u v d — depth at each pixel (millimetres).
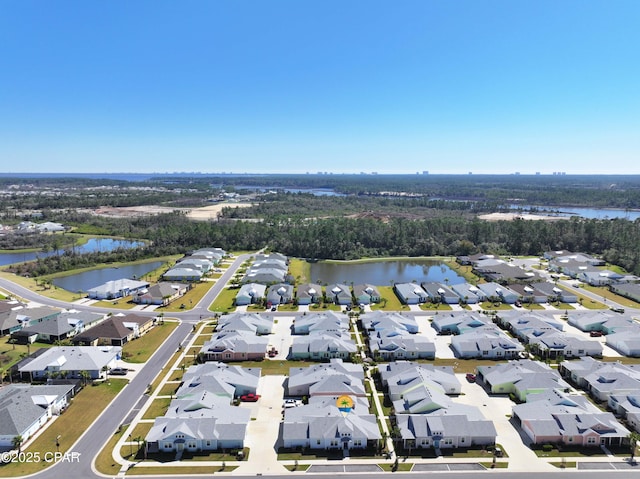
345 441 59281
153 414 66625
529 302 124562
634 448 58500
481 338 91188
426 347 88500
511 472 54812
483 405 70250
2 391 69500
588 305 122500
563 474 54438
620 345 91125
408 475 54344
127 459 56812
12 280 146250
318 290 131000
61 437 61031
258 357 87062
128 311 115750
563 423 61531
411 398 68000
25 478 52875
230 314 108750
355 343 94812
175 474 54188
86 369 77188
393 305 122688
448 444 59969
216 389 70688
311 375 75500
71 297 127812
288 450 59125
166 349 90750
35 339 95000
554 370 79500
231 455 58062
